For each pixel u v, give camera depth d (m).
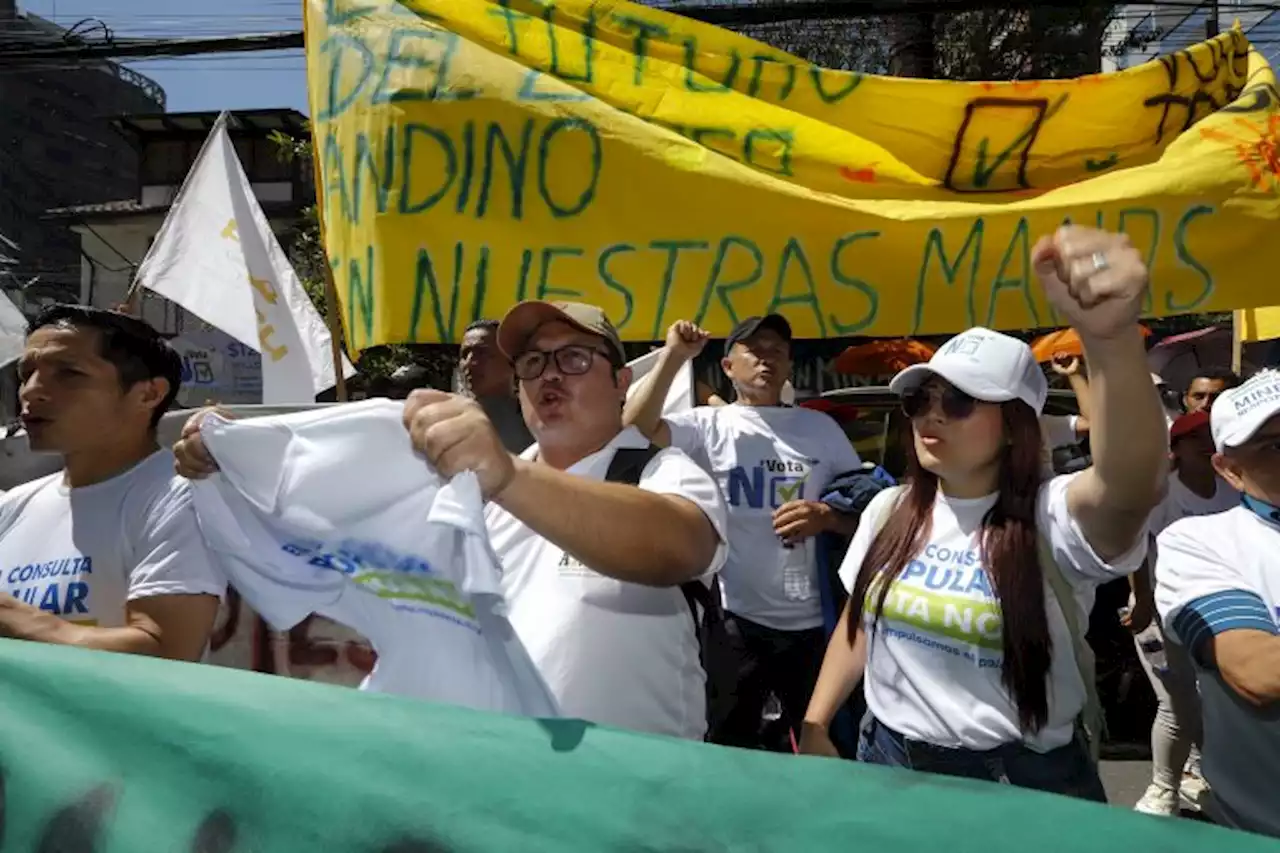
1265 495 2.11
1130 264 1.51
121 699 1.52
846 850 1.27
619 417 2.19
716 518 1.82
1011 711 2.13
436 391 1.48
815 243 2.74
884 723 2.32
